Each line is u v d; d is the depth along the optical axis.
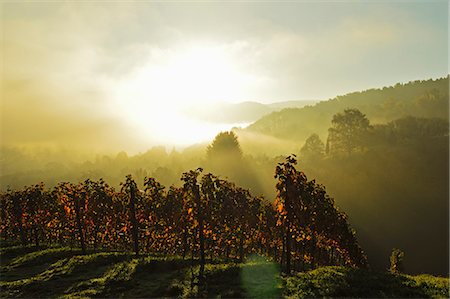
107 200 61.59
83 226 64.00
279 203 39.88
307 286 30.11
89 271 41.59
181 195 53.31
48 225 72.12
